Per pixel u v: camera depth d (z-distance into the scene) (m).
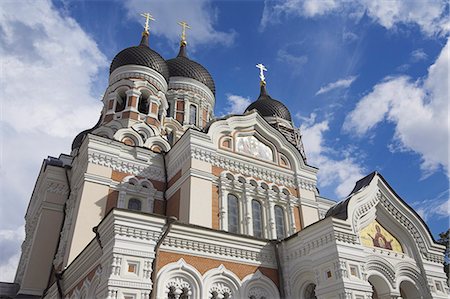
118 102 28.05
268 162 21.86
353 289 13.08
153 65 29.05
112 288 11.30
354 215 15.11
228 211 19.33
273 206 20.72
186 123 33.50
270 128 22.80
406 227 16.59
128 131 24.45
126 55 29.06
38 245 21.50
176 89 35.28
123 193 20.16
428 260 16.45
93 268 13.76
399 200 16.81
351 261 13.73
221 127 21.05
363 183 16.91
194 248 14.01
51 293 18.12
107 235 12.52
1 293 21.81
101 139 20.81
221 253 14.62
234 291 14.25
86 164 20.16
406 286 15.86
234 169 20.53
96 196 19.36
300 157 22.91
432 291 15.73
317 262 14.19
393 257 15.48
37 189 24.98
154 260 12.62
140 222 12.60
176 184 20.25
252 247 15.41
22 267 24.92
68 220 20.89
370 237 15.45
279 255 15.81
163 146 25.55
